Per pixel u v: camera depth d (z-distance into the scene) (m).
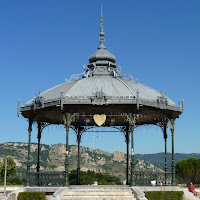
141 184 26.66
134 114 25.34
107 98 24.81
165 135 31.03
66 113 25.22
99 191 23.42
